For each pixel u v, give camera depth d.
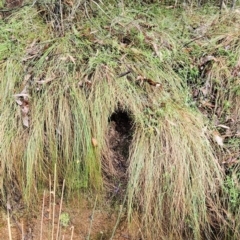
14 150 1.61
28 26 1.89
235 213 1.57
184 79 1.79
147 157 1.59
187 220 1.58
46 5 1.95
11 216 1.66
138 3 2.12
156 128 1.61
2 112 1.64
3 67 1.72
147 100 1.69
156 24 1.96
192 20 2.05
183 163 1.57
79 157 1.62
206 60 1.82
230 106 1.75
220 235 1.60
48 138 1.62
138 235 1.64
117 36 1.88
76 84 1.67
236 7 2.13
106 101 1.65
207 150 1.61
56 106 1.64
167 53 1.82
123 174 1.67
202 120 1.67
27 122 1.62
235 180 1.58
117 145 1.69
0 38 1.84
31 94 1.67
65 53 1.75
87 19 1.95
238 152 1.64
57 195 1.68
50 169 1.64
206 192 1.59
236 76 1.79
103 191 1.67
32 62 1.74
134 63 1.77
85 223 1.68
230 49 1.87
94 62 1.73
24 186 1.63
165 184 1.57
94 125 1.62
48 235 1.67
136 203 1.62
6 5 2.04
